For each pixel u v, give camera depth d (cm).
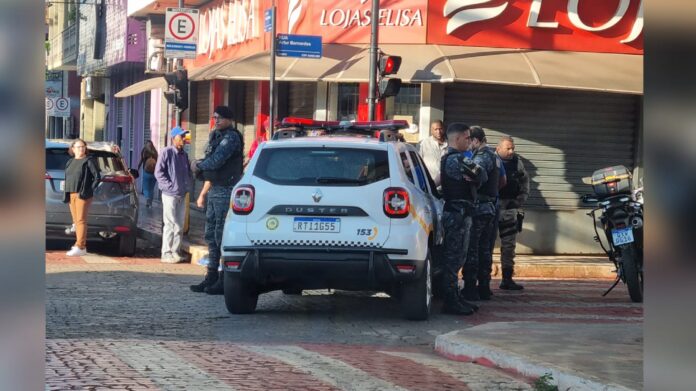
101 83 4516
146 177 2745
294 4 2045
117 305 1043
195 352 730
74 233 1662
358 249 919
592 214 1234
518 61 1805
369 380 624
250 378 615
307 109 2094
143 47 3388
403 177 948
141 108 3653
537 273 1585
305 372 646
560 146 1864
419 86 1895
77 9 4366
